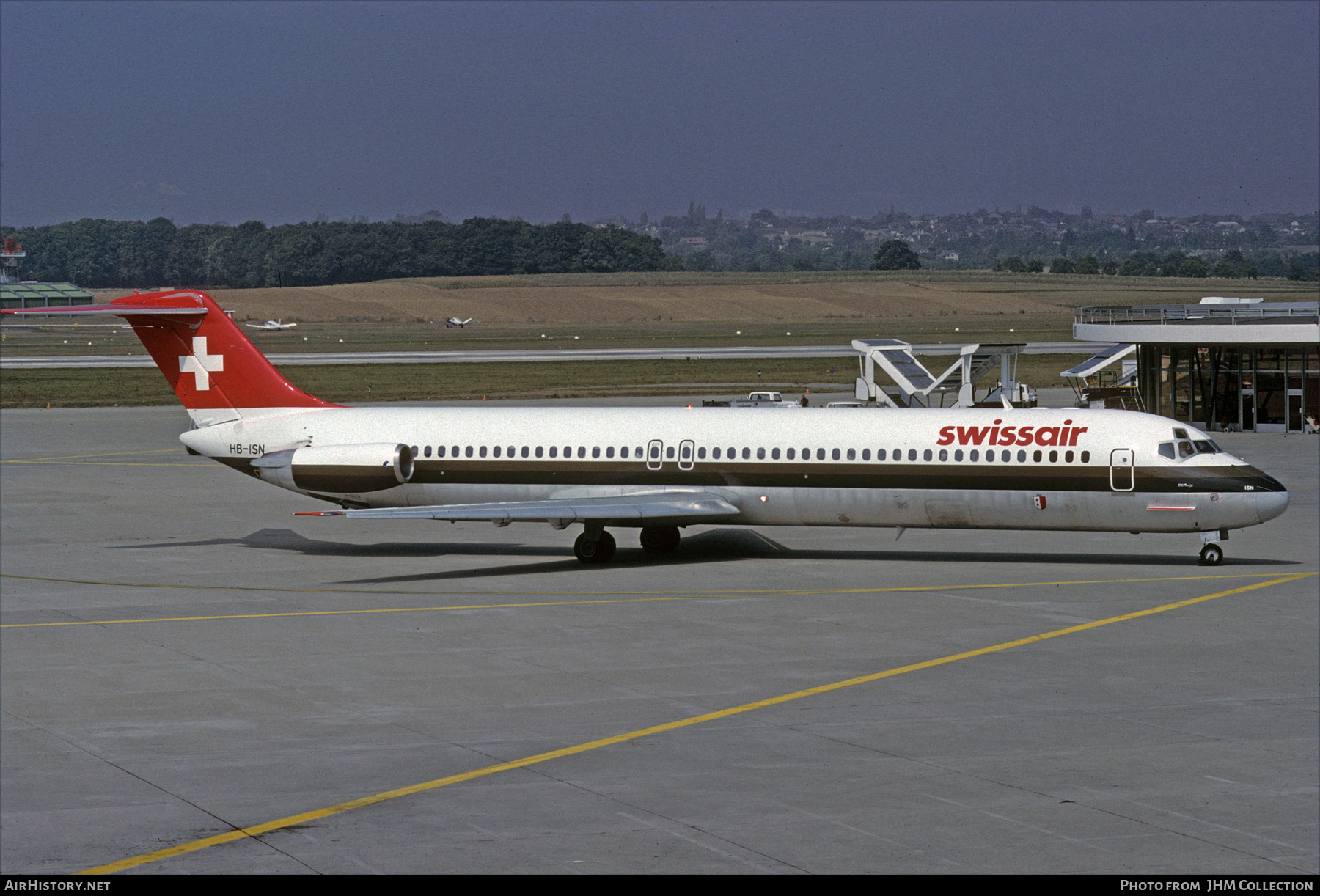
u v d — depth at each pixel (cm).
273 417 13150
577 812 5412
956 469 11525
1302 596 10169
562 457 12381
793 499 11888
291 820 5331
